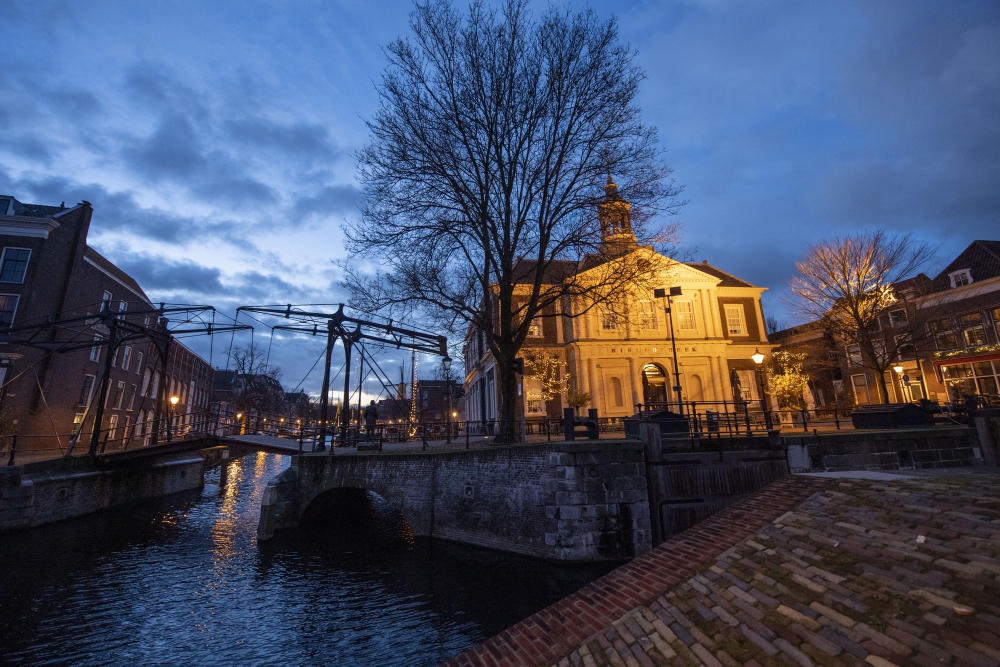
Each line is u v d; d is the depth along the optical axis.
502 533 14.05
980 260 29.34
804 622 4.36
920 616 3.90
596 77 18.28
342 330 21.58
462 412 65.94
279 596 11.77
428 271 18.53
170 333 24.75
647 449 13.16
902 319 31.05
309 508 18.92
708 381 29.55
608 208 18.62
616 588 6.45
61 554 15.01
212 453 44.09
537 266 19.02
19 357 24.95
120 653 8.98
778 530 6.25
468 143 18.66
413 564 13.80
